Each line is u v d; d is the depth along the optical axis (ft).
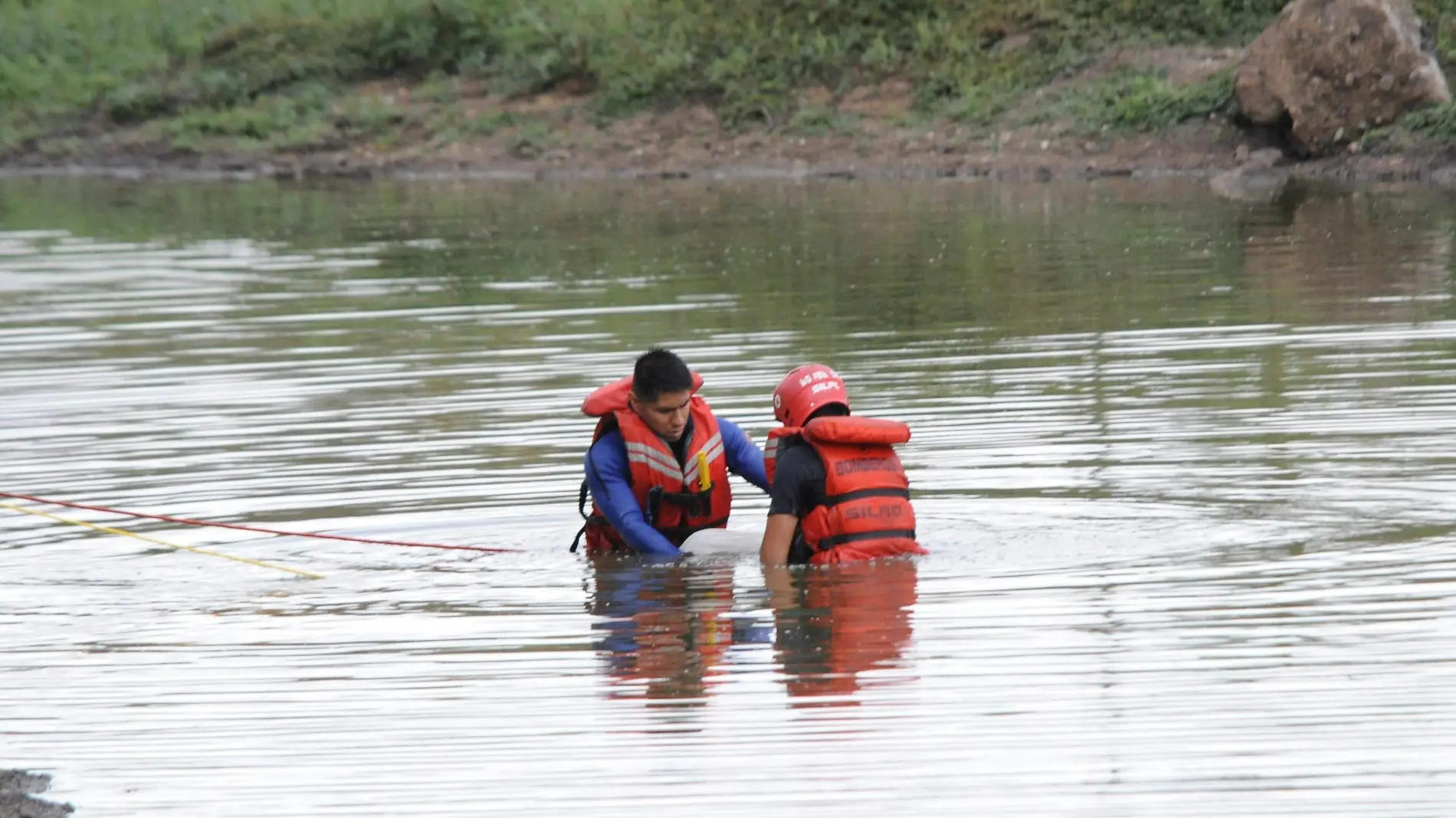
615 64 332.60
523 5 363.15
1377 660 62.64
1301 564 75.46
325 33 374.43
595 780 55.42
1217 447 98.32
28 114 373.81
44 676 68.08
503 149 321.93
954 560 79.15
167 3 408.46
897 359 131.23
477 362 137.49
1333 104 247.70
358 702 63.57
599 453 85.66
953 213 224.12
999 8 309.22
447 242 219.41
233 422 118.11
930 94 297.94
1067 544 80.84
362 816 53.67
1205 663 63.21
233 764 58.13
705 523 86.84
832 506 79.82
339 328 158.71
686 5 340.39
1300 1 249.96
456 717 61.62
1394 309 140.67
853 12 321.73
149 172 344.08
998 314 149.18
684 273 183.21
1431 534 79.10
